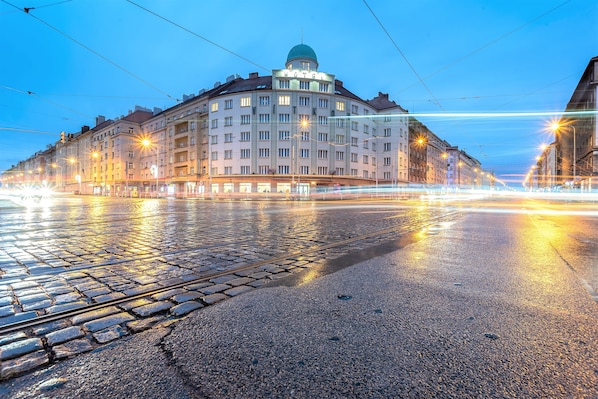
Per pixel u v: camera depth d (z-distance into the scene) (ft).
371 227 31.27
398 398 5.77
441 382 6.22
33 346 7.60
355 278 13.23
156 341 7.87
